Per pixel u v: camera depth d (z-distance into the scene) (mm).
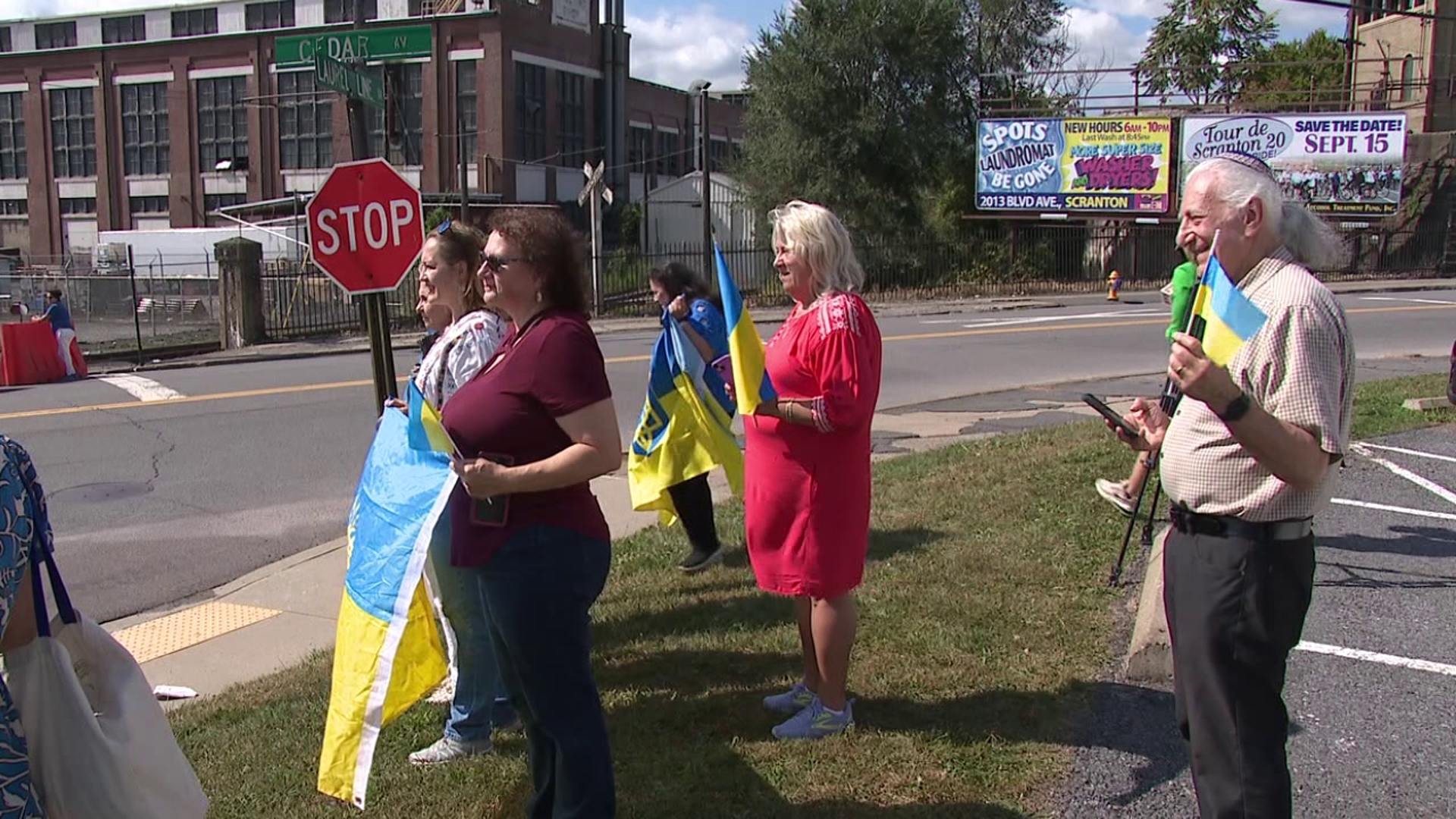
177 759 2537
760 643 4730
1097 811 3268
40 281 30516
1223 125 30375
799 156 33719
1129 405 11516
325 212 5016
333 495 8523
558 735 2975
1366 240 33438
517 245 2922
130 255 19266
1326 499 2562
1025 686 4117
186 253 33156
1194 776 2695
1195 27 38594
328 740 3061
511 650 2971
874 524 6348
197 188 47781
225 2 47875
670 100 54094
